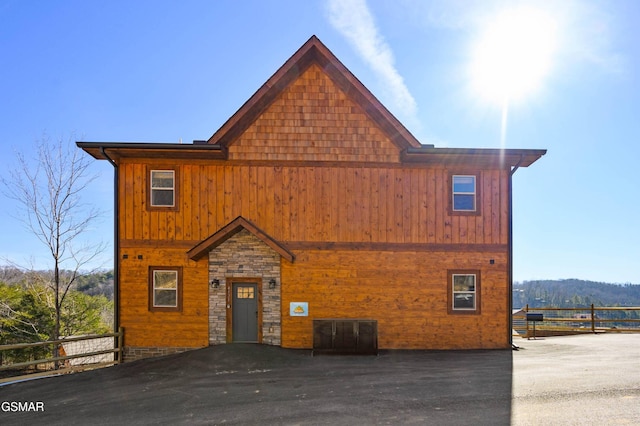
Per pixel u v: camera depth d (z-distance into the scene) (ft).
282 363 30.25
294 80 37.60
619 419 18.38
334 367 29.19
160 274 36.68
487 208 37.45
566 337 45.32
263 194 36.91
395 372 27.58
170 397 23.12
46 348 61.62
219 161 37.06
